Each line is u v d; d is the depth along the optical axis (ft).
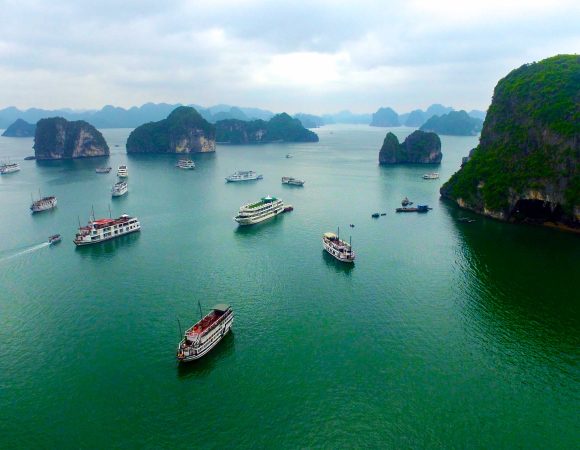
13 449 205.67
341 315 319.68
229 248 474.49
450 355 270.46
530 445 204.74
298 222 587.27
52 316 323.57
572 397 234.17
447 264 413.80
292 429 214.69
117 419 222.48
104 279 390.21
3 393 241.96
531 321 307.99
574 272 386.93
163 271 407.64
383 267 410.11
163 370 259.60
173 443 207.51
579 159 502.79
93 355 274.98
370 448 203.62
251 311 326.44
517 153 591.37
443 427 215.10
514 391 238.89
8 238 514.27
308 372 255.29
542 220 549.54
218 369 259.19
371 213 633.61
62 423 220.64
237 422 219.20
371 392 238.27
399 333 295.28
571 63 643.04
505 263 411.34
